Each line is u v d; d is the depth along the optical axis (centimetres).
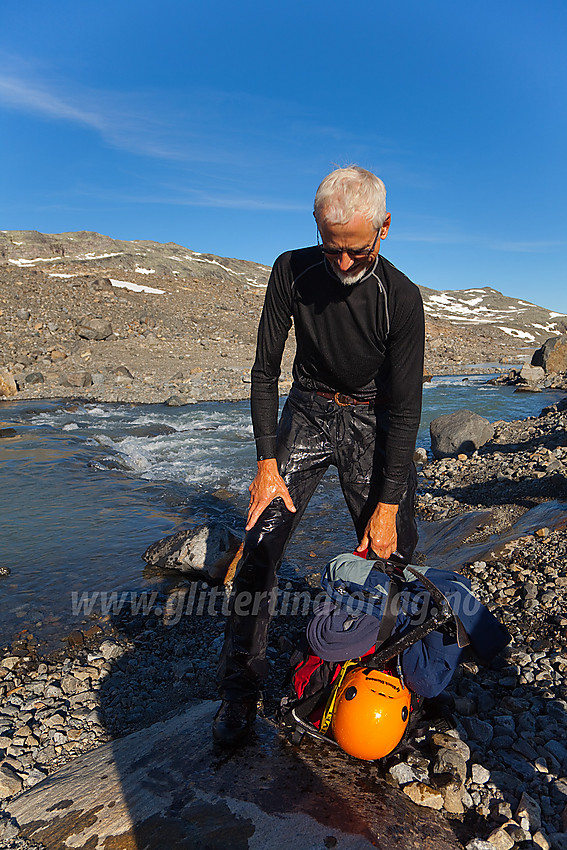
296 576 542
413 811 247
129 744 304
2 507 764
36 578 550
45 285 3381
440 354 4016
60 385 1964
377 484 303
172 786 260
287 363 2412
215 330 3162
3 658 420
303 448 307
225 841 227
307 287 269
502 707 323
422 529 668
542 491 709
